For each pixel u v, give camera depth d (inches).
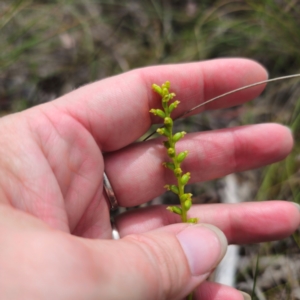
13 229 3.4
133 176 5.4
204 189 7.1
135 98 5.2
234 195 7.0
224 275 6.3
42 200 4.2
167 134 4.9
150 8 8.6
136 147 5.5
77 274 3.2
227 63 5.3
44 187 4.3
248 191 7.0
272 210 5.5
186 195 4.8
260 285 6.3
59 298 3.1
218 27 8.2
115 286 3.4
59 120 4.7
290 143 5.7
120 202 5.5
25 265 3.2
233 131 5.6
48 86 8.0
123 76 5.2
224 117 7.7
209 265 4.1
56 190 4.4
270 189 6.7
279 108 7.6
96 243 3.5
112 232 5.5
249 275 6.4
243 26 8.0
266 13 7.8
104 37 8.5
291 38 7.7
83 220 5.1
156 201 6.9
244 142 5.6
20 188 4.2
